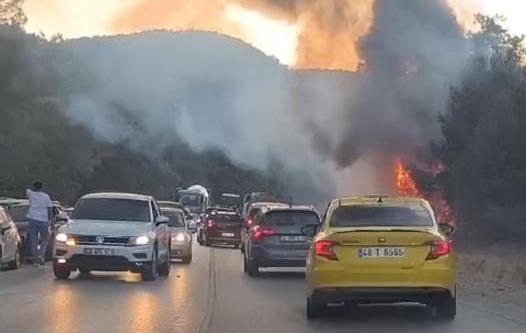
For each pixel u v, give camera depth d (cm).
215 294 1756
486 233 4122
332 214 1377
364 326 1277
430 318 1370
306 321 1334
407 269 1256
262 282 2109
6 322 1252
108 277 2084
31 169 5494
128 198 2122
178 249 2803
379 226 1325
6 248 2184
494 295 1781
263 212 2348
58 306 1455
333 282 1266
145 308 1459
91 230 1936
